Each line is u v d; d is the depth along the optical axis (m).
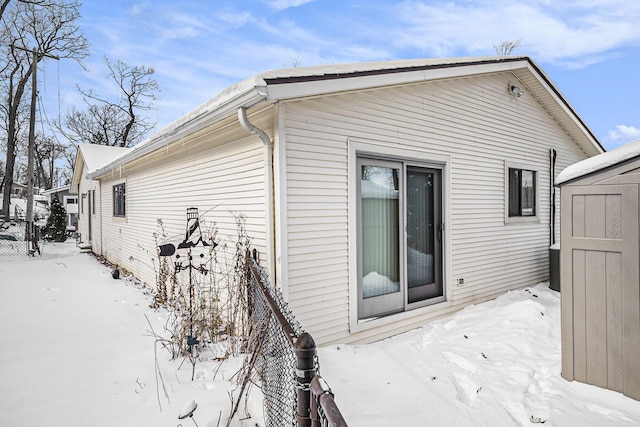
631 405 2.54
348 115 4.26
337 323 4.15
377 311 4.61
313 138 3.95
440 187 5.45
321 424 1.32
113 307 5.50
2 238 16.11
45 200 40.72
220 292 4.73
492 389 2.89
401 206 4.86
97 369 3.24
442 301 5.39
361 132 4.38
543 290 6.69
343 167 4.22
